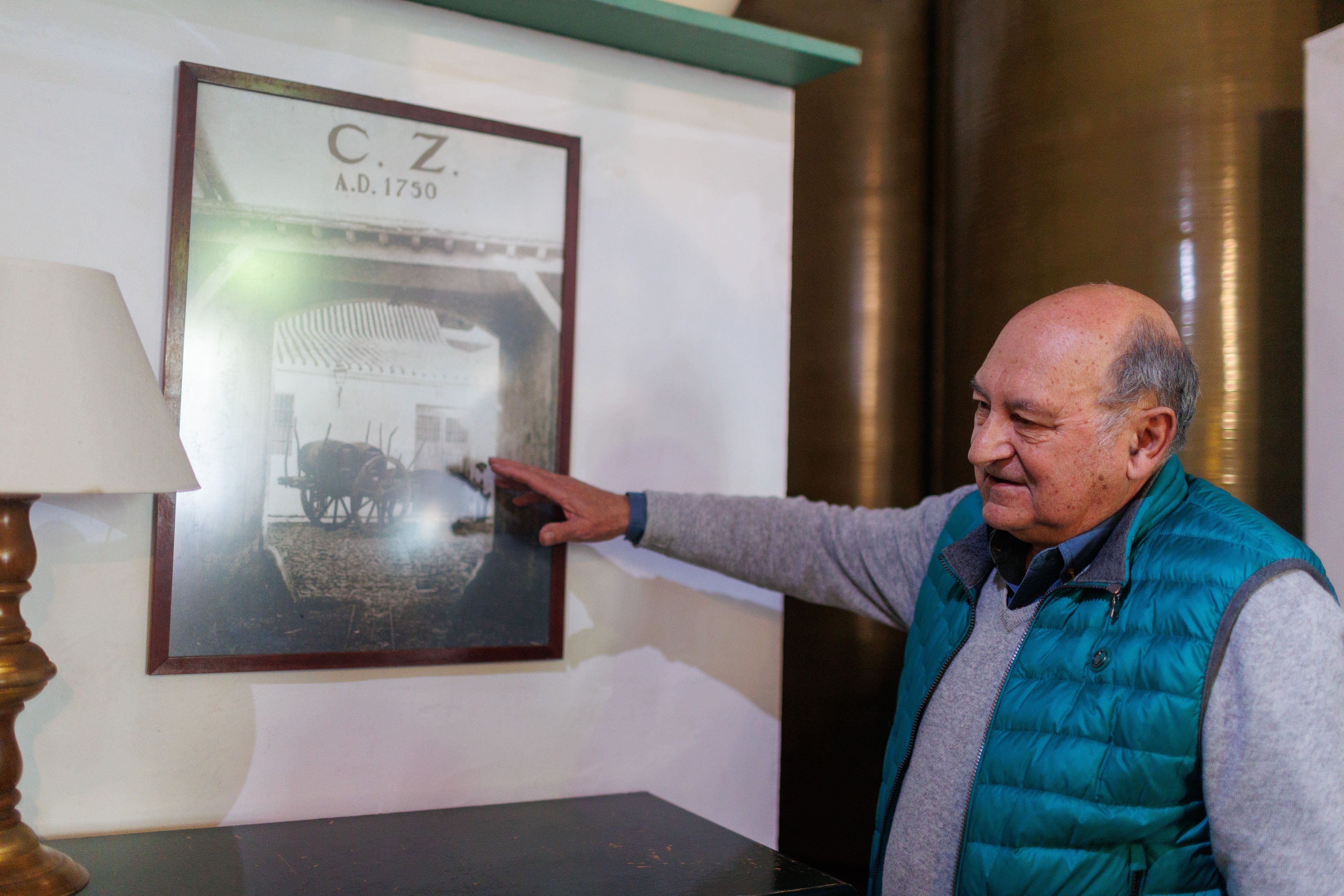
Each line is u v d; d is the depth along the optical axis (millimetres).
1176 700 950
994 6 1996
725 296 1693
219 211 1326
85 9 1271
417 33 1458
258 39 1363
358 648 1398
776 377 1735
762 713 1714
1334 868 885
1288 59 1710
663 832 1354
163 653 1286
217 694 1326
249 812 1347
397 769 1432
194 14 1326
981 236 2010
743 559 1425
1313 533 1512
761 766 1712
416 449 1438
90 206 1273
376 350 1415
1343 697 917
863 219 2285
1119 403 1018
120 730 1279
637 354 1619
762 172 1730
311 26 1393
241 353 1336
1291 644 918
